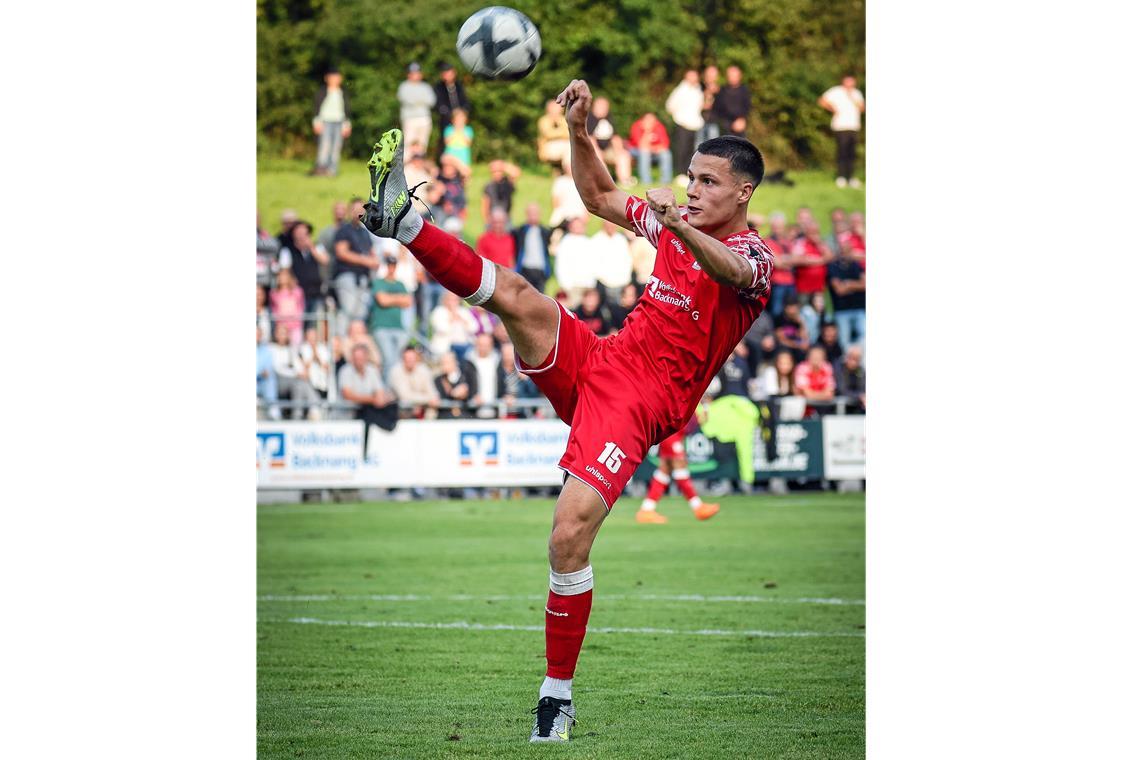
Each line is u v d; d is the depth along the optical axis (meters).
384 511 19.55
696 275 7.65
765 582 13.39
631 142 28.73
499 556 15.22
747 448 22.08
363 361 20.95
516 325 7.53
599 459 7.41
